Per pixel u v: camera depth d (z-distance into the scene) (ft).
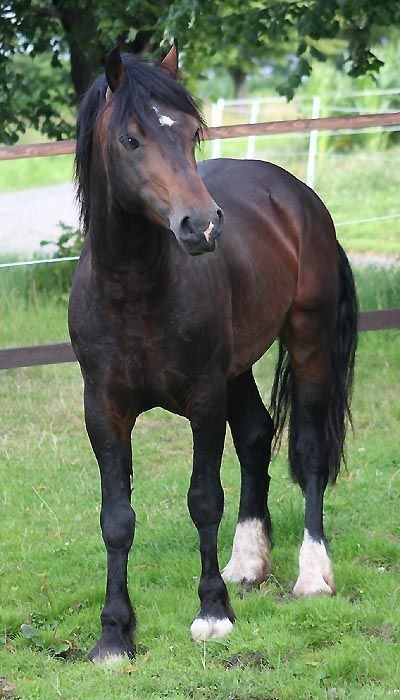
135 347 14.32
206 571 15.40
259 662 14.43
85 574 17.92
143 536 19.52
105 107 13.93
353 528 19.53
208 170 18.74
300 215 18.33
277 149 63.82
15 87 36.91
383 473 22.22
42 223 48.14
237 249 16.30
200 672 13.97
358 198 50.52
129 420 14.99
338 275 19.01
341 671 13.92
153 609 16.24
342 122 25.54
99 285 14.12
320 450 18.10
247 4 33.04
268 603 16.24
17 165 71.20
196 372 14.66
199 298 14.43
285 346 18.60
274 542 19.07
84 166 14.38
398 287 32.86
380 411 26.11
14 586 17.42
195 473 15.15
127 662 14.43
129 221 13.48
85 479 22.85
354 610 15.55
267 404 27.02
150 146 12.84
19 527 20.20
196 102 13.58
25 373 29.96
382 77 64.59
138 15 32.42
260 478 18.22
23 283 35.65
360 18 34.14
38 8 36.50
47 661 14.73
